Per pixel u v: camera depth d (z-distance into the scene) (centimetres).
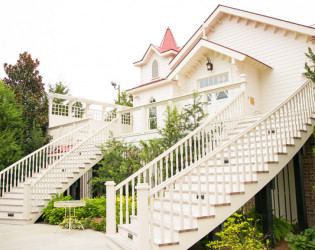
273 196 1034
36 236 788
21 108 1708
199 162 570
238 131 920
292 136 761
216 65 1351
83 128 1605
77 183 1541
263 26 1336
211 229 561
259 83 1311
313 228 675
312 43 1180
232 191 606
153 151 1017
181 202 540
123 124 1786
